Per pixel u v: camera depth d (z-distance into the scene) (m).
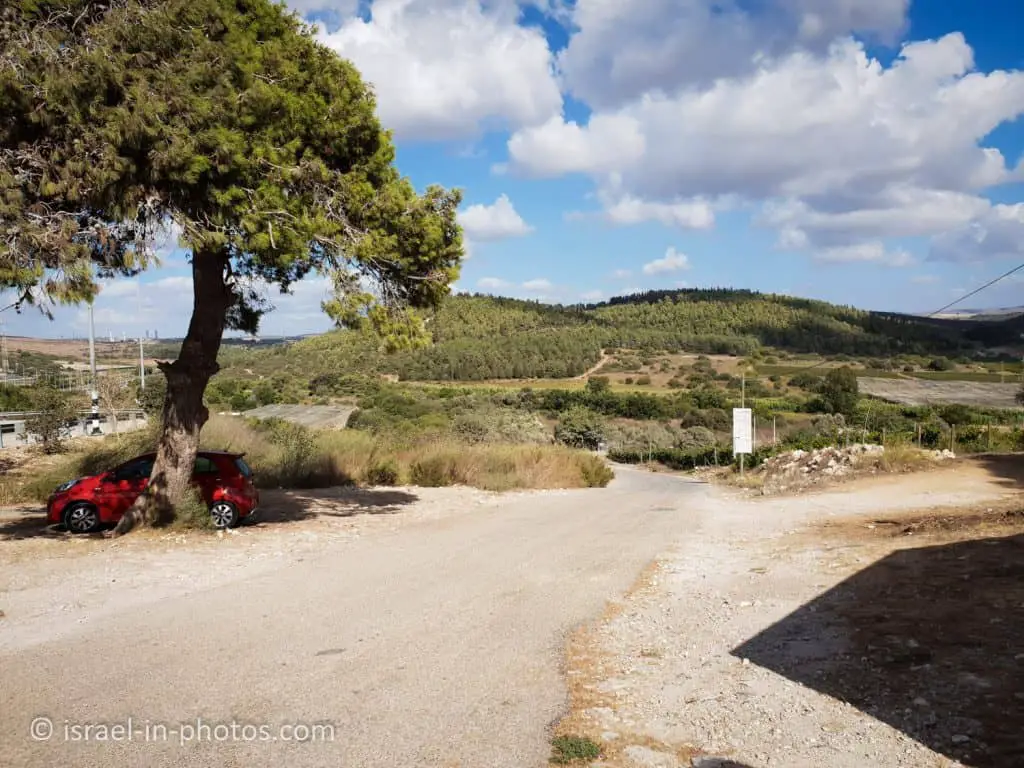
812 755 4.23
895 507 15.60
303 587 8.72
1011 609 6.46
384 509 16.89
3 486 18.55
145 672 5.65
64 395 31.14
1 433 28.73
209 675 5.59
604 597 8.44
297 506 16.72
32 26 10.20
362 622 7.16
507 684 5.50
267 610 7.60
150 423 23.38
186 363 12.77
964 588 7.37
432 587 8.79
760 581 8.97
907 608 6.95
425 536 12.96
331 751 4.30
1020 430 29.38
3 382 48.28
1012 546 9.02
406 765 4.13
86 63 9.88
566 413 70.81
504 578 9.40
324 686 5.37
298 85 12.67
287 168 11.84
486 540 12.55
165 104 10.24
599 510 17.52
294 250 11.80
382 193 13.24
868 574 8.59
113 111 10.05
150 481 12.73
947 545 9.66
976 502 15.14
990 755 4.02
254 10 12.38
